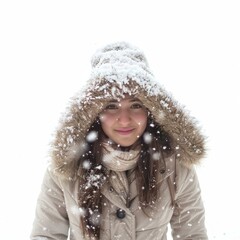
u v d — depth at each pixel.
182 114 2.07
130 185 2.15
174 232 2.44
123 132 2.03
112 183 2.13
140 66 2.10
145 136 2.14
